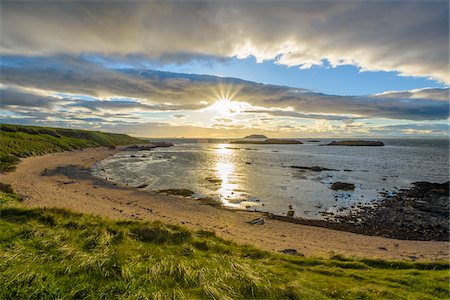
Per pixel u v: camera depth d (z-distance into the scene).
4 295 6.15
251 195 36.12
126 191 35.03
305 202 32.91
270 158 93.25
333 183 43.97
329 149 159.62
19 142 78.50
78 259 8.31
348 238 21.03
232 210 28.56
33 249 8.89
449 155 109.94
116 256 9.01
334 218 26.98
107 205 26.88
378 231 23.42
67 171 50.16
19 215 13.56
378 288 8.77
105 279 7.41
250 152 127.50
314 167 62.41
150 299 6.60
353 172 57.75
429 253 17.88
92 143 133.75
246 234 20.58
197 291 7.22
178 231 14.05
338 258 14.22
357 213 28.67
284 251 16.42
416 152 131.00
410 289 9.12
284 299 7.37
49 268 7.62
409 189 40.53
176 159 85.31
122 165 66.44
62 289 6.67
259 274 8.86
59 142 103.38
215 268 8.98
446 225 24.95
